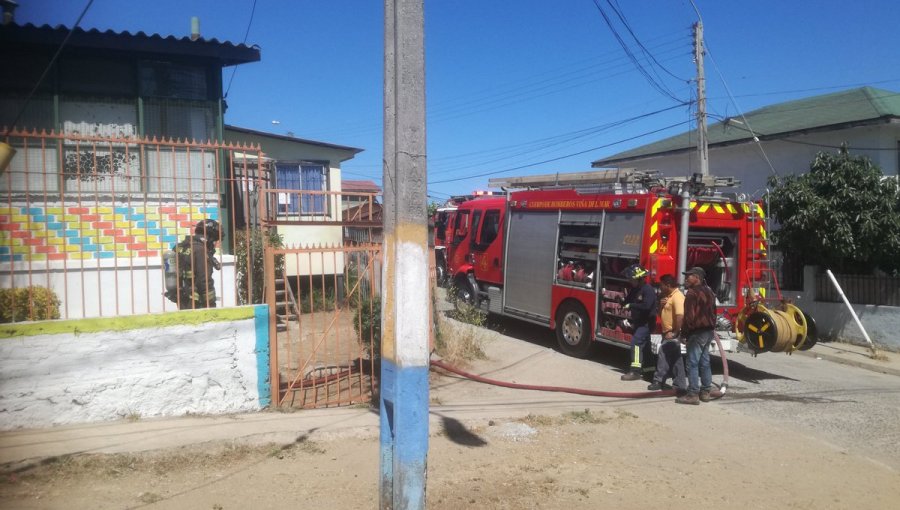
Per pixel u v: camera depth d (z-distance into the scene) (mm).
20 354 5777
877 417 7910
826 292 14156
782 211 14078
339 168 18203
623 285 10180
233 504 4645
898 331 12773
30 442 5484
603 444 6535
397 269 4258
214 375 6609
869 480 5773
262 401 6875
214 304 7211
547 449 6289
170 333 6395
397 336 4250
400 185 4266
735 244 10328
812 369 11320
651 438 6801
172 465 5297
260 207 9039
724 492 5383
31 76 8945
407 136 4277
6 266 6949
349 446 5949
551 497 5094
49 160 8094
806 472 5934
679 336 8742
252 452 5676
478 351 10461
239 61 10109
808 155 17000
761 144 18203
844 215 13141
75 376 6000
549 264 11750
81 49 9148
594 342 10820
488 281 13727
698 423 7480
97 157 8562
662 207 9562
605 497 5160
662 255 9508
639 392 8805
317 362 9016
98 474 5012
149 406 6312
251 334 6809
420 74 4332
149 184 9000
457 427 6762
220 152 9672
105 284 7520
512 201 12883
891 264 13586
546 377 9555
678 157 21500
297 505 4672
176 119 9727
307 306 13023
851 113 16750
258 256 10062
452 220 15500
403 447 4254
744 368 11117
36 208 7598
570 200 11258
